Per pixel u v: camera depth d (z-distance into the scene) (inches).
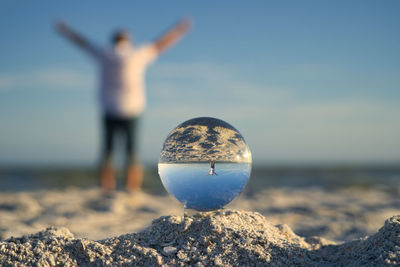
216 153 18.5
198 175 18.4
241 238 17.4
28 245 17.4
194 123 19.3
